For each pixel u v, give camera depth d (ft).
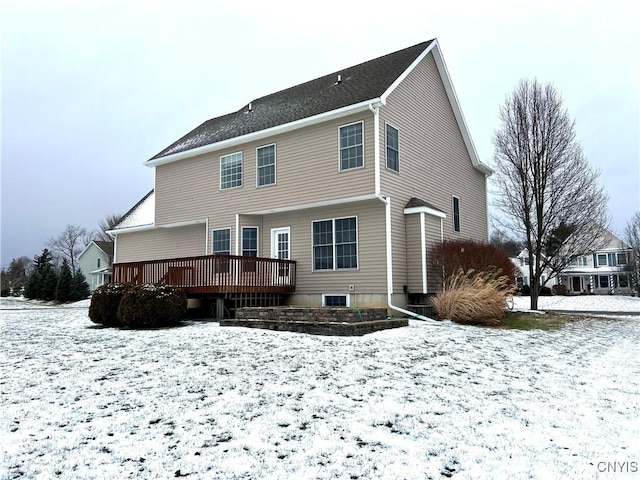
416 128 48.73
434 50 53.16
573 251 57.77
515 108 59.26
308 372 20.08
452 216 55.06
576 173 56.70
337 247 45.01
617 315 62.54
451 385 18.97
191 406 15.58
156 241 62.90
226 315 42.29
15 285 182.70
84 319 48.03
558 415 15.48
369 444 12.48
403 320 35.06
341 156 43.80
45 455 11.69
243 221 51.19
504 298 40.75
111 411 15.16
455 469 10.98
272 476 10.46
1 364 22.63
